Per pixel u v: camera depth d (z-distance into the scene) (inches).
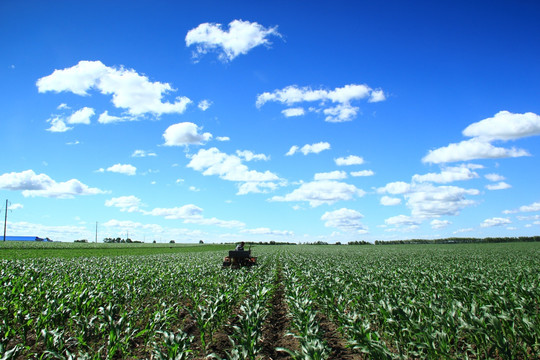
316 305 493.0
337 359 302.5
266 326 418.9
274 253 2012.8
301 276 696.4
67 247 2465.6
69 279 612.7
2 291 437.7
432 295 424.8
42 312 358.0
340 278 629.3
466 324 278.4
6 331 316.2
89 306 393.7
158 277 672.4
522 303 353.4
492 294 400.2
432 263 1041.5
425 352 288.5
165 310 370.3
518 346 269.7
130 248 2753.4
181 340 277.7
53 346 281.9
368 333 278.2
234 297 463.2
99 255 1592.0
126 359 296.4
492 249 2194.9
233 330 395.9
